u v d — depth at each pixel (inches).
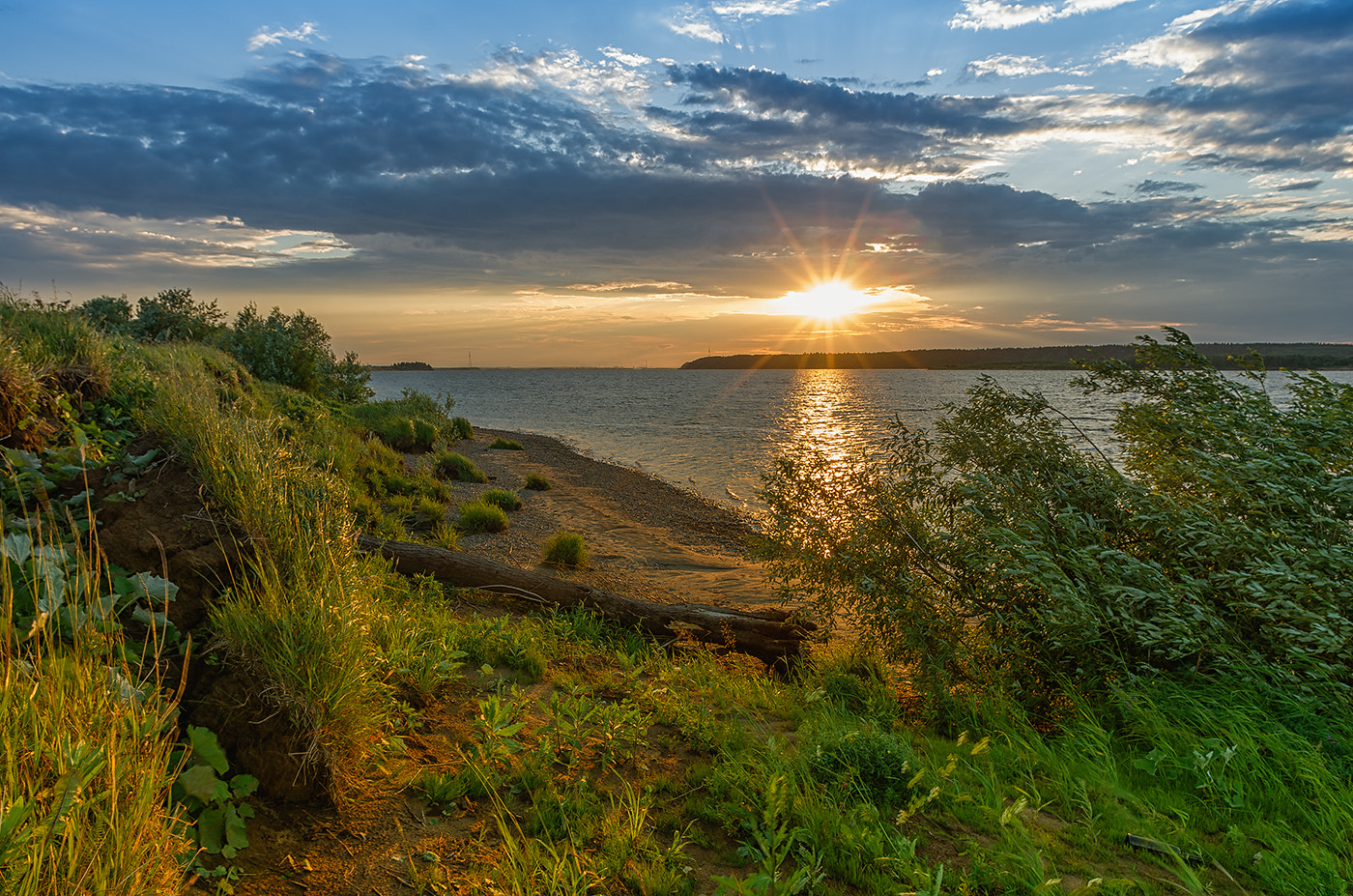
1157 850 120.3
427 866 104.7
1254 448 208.2
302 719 113.9
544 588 292.2
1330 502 198.8
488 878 101.7
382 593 231.8
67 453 177.6
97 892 73.3
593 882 100.4
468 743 145.5
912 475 253.1
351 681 124.0
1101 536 224.8
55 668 91.7
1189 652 183.3
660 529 605.6
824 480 260.5
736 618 283.7
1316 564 180.9
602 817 121.1
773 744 146.2
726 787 134.3
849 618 250.7
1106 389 255.1
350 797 117.4
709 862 113.0
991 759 161.9
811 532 251.3
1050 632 199.6
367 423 794.8
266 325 871.1
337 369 970.7
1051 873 110.0
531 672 197.9
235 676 115.5
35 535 133.0
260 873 97.2
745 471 1053.2
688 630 274.7
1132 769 158.6
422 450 800.9
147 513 149.8
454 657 185.5
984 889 105.7
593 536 538.0
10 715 82.6
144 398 254.1
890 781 135.7
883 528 240.5
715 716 186.9
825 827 118.1
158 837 85.1
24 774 78.1
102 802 82.7
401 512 447.5
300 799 112.3
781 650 276.1
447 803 121.1
